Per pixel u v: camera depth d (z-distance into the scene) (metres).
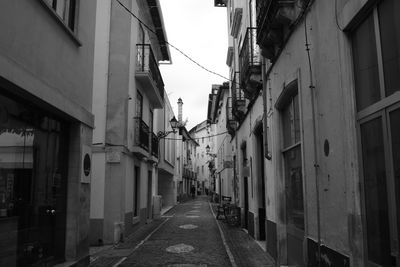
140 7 15.31
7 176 5.87
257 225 12.27
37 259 6.68
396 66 3.74
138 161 15.61
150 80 15.07
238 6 15.14
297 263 7.34
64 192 7.77
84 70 8.33
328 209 5.26
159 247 11.25
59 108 6.82
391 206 3.80
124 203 12.59
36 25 6.07
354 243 4.43
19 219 6.17
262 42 8.41
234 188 18.91
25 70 5.61
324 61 5.35
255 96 11.40
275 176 8.71
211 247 11.21
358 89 4.53
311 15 5.88
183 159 43.12
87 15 8.46
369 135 4.27
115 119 12.45
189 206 32.12
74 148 7.95
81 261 7.84
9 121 5.89
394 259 3.75
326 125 5.31
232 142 20.31
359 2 4.20
